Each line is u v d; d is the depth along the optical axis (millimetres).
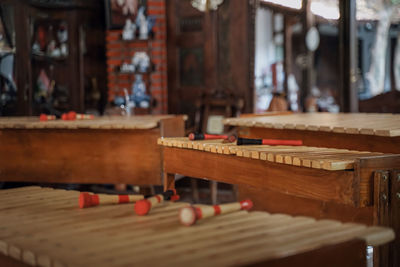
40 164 4477
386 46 9625
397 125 3383
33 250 1570
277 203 3826
